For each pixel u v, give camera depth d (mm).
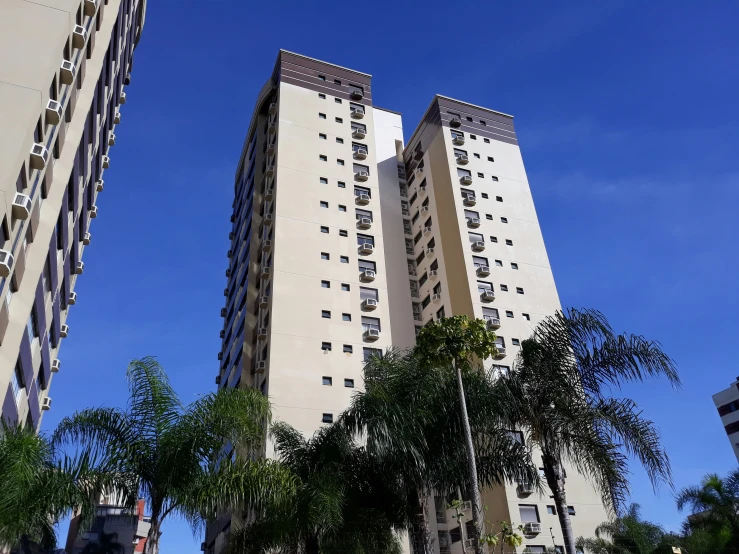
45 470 14258
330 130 49281
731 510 29969
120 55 35875
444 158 52219
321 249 42625
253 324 42969
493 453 19438
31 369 25531
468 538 37750
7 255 16969
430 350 19000
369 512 19328
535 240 49969
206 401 16109
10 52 19297
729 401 79812
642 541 33500
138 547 40188
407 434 18203
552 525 36344
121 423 15500
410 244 54281
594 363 18359
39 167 18906
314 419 35438
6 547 13398
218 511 15953
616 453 17250
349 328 39969
